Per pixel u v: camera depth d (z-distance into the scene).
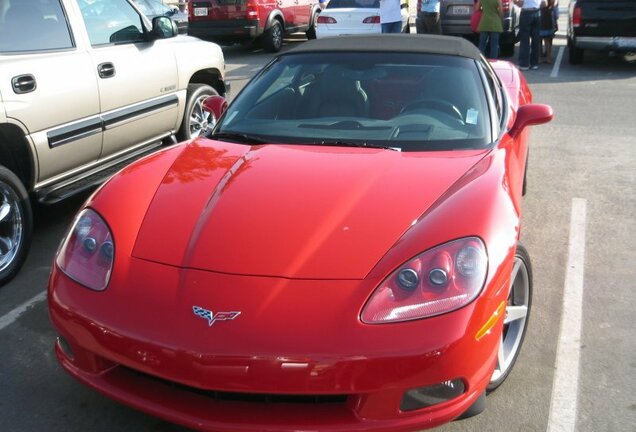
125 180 3.16
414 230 2.63
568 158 6.88
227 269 2.54
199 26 14.31
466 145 3.41
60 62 4.65
